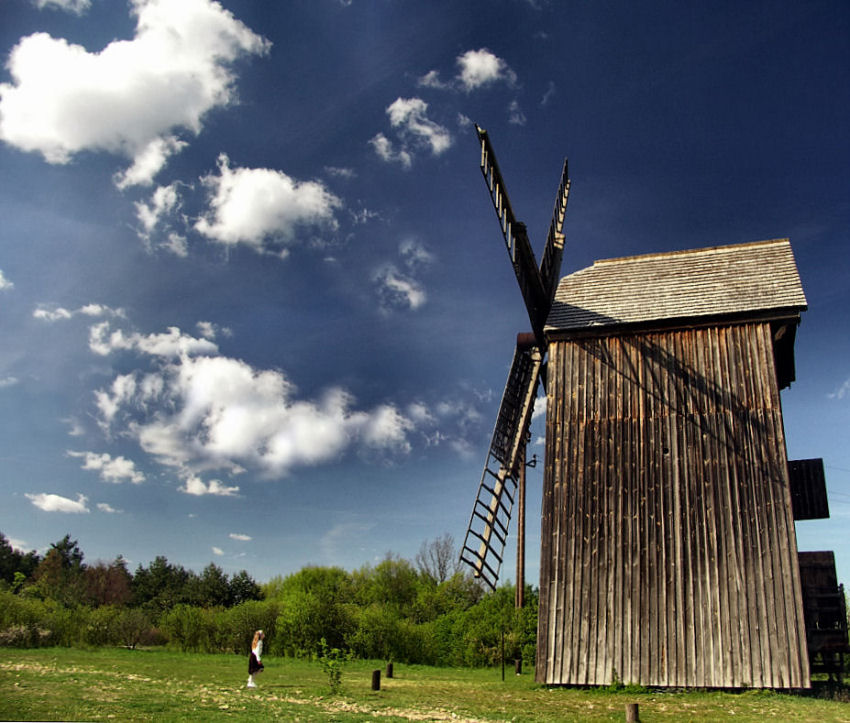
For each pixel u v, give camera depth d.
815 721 13.51
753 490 19.02
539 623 19.45
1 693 13.06
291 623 35.25
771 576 18.12
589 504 20.23
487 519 25.98
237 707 13.05
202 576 64.88
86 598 55.56
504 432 27.91
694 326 21.20
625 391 21.16
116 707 12.10
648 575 19.05
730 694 17.09
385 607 45.53
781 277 21.08
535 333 24.78
